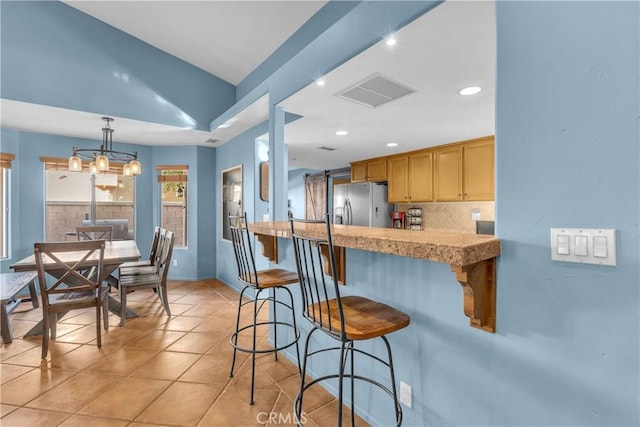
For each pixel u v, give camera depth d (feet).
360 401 5.70
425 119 9.42
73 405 6.09
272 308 8.67
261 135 12.39
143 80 12.15
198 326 10.19
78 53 10.71
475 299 3.38
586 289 2.88
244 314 11.39
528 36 3.19
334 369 6.37
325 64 6.46
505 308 3.43
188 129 13.38
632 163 2.61
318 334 6.83
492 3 4.25
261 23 10.32
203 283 16.03
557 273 3.05
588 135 2.83
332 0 8.88
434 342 4.33
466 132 11.05
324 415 5.81
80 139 14.73
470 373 3.87
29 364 7.62
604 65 2.74
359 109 8.61
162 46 12.39
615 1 2.69
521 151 3.25
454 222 14.23
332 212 21.76
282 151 8.64
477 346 3.78
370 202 15.62
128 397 6.37
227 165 15.74
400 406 4.71
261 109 10.79
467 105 8.17
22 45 9.71
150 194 16.69
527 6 3.20
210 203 17.06
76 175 14.96
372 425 5.44
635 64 2.59
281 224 7.31
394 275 4.92
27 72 9.78
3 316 8.73
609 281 2.75
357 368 5.76
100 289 8.65
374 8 5.33
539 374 3.21
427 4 4.46
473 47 5.38
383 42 5.28
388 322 4.17
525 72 3.22
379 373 5.29
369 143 12.93
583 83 2.86
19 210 13.35
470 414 3.87
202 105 13.82
